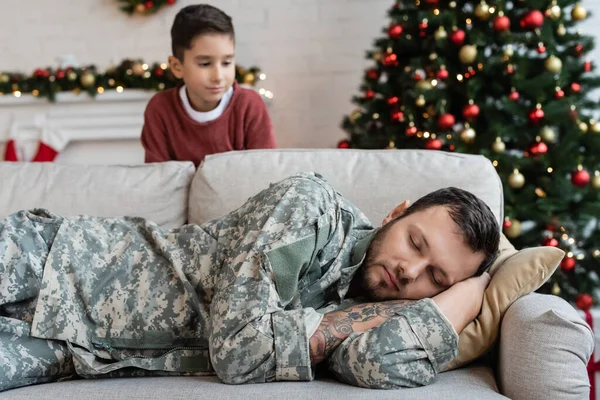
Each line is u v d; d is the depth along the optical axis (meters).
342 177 1.72
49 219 1.41
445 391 1.13
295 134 3.66
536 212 2.58
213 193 1.75
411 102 2.74
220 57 2.31
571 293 2.67
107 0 3.69
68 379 1.32
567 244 2.63
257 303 1.19
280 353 1.17
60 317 1.29
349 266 1.38
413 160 1.73
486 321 1.29
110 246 1.40
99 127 3.57
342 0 3.55
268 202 1.32
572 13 2.74
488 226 1.30
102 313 1.32
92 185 1.82
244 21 3.63
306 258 1.25
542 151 2.59
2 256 1.33
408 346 1.16
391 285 1.30
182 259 1.37
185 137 2.46
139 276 1.35
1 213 1.79
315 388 1.14
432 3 2.74
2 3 3.77
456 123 2.82
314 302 1.38
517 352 1.17
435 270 1.29
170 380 1.24
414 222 1.31
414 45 2.82
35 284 1.32
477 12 2.66
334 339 1.20
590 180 2.62
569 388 1.14
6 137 3.63
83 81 3.46
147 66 3.53
